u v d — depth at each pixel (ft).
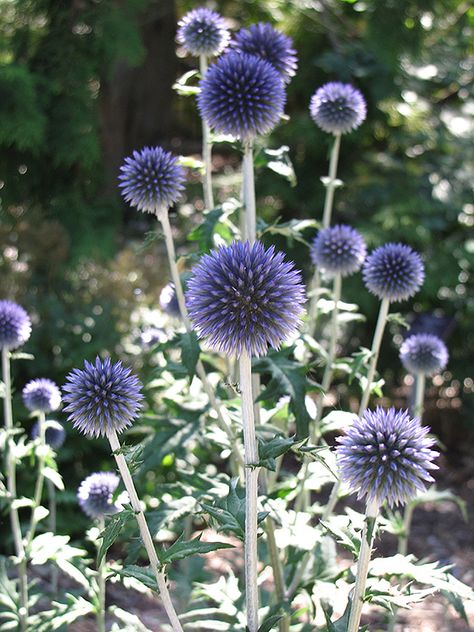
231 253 0.92
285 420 1.51
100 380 0.98
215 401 1.37
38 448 1.42
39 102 3.22
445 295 3.54
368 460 0.88
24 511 2.38
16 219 3.07
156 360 2.58
